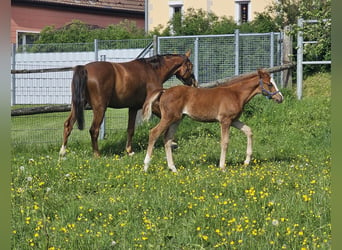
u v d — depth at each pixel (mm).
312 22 17828
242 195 9062
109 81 12961
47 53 25188
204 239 6898
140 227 7547
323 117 16391
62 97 23453
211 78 19312
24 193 9117
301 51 18469
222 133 11539
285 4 24266
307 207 7977
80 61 23547
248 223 7293
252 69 19047
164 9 36938
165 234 7184
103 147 14625
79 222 7855
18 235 7383
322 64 19562
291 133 15469
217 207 8039
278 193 8898
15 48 24641
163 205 8328
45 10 40688
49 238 7105
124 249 6758
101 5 43094
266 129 15805
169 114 11344
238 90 11672
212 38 19219
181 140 14742
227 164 12250
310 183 9500
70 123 13086
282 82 18719
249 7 34969
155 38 17891
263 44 18891
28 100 23594
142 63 13734
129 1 44781
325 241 6520
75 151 13914
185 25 24734
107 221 7801
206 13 29312
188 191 9234
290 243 6711
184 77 14414
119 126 16859
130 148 13891
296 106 17156
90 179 10234
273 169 11000
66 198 9055
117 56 23516
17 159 12375
